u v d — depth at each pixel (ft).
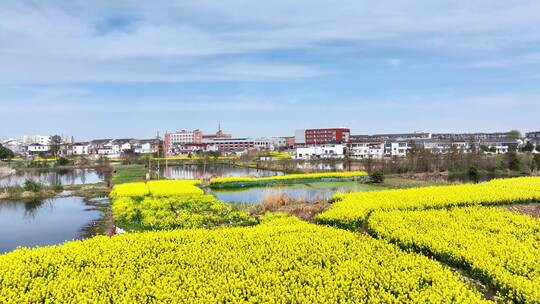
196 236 79.87
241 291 55.31
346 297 53.42
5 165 396.16
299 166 333.42
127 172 304.30
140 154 538.47
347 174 251.80
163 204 132.26
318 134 604.49
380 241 75.92
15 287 57.21
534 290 52.11
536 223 86.94
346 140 561.43
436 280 57.21
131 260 66.39
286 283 56.80
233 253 68.69
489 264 61.00
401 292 53.88
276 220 97.09
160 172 310.24
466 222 87.61
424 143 489.26
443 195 121.49
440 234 77.61
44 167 374.43
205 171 315.78
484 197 117.19
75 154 613.11
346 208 103.14
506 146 465.88
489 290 58.23
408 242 74.54
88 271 61.98
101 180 260.21
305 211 118.11
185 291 54.44
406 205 107.86
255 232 82.07
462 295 51.57
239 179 219.20
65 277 59.36
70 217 135.33
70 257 67.05
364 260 64.54
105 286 57.21
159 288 55.88
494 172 277.44
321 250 70.28
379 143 459.73
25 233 114.21
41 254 68.69
